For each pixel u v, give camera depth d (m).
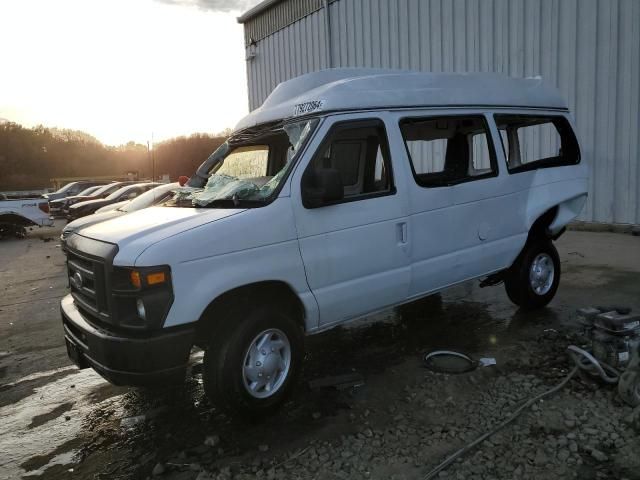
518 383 3.83
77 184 30.75
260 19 18.69
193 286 3.16
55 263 11.60
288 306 3.77
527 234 5.20
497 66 11.43
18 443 3.60
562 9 10.24
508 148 5.70
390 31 13.67
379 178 4.20
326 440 3.28
